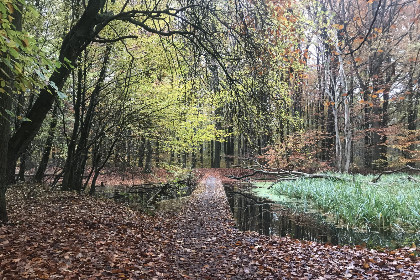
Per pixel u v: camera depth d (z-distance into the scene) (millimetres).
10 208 8352
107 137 13211
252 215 12359
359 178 19219
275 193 18281
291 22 9570
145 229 8312
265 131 8359
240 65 8133
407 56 19500
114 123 12516
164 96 12211
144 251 6219
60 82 7004
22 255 4797
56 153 18000
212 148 41656
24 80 3100
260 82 8016
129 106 12344
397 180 17031
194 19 8180
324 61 23984
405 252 6668
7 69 5559
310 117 35344
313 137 27062
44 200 10188
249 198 17156
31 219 7355
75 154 12812
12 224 6531
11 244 5246
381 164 26109
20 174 16375
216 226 9641
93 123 13953
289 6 9727
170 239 7648
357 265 5746
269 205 14602
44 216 7902
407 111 28438
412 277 4840
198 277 5074
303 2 16609
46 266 4512
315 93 29656
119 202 12789
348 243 8242
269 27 8219
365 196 11625
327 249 7035
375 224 9898
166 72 11914
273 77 8672
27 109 11562
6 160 6457
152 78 12109
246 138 8219
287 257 6277
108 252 5668
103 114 13172
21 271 4148
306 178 19047
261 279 5039
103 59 12484
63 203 9961
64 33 11531
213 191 18969
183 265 5699
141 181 21984
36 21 10594
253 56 7816
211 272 5359
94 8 7344
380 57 17812
